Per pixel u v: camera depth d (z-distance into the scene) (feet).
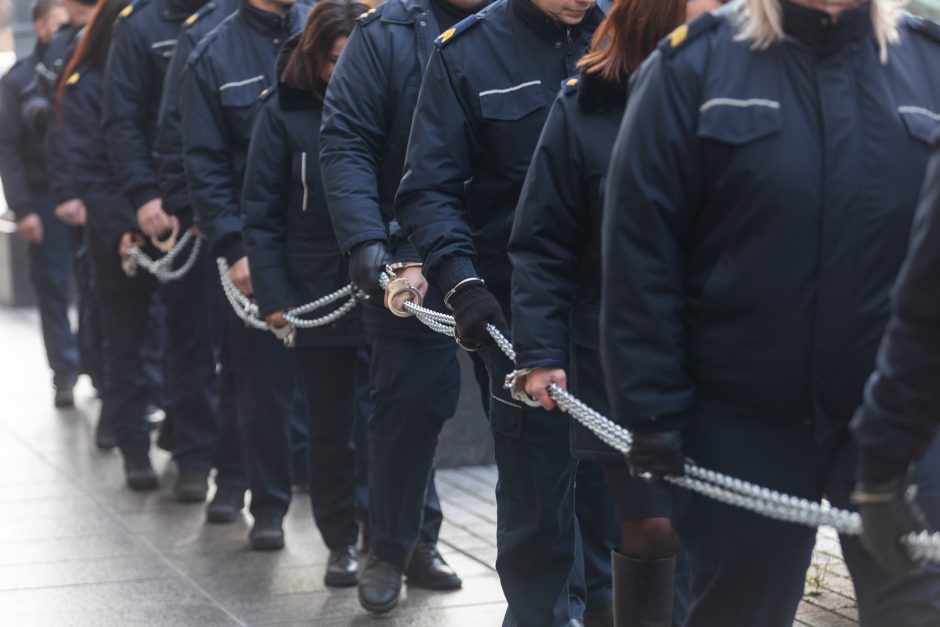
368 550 47.57
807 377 22.04
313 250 44.29
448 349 39.60
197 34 53.88
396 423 39.65
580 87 27.32
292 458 58.39
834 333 21.84
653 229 22.04
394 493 40.83
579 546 35.55
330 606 43.68
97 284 61.05
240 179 49.83
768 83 21.91
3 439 72.69
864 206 21.74
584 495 37.40
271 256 44.39
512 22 33.37
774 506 21.53
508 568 33.65
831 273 21.74
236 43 49.93
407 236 33.42
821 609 39.14
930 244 18.52
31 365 96.94
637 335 22.17
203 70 49.52
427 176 32.89
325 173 38.86
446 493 57.77
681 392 22.30
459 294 32.01
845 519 20.97
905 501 19.42
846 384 21.98
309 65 43.78
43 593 45.73
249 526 54.39
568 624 34.04
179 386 58.49
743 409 22.52
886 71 22.36
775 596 23.21
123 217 59.41
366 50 39.09
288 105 44.16
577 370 29.35
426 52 38.96
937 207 18.49
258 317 46.39
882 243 21.81
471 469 62.34
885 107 21.97
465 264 32.30
